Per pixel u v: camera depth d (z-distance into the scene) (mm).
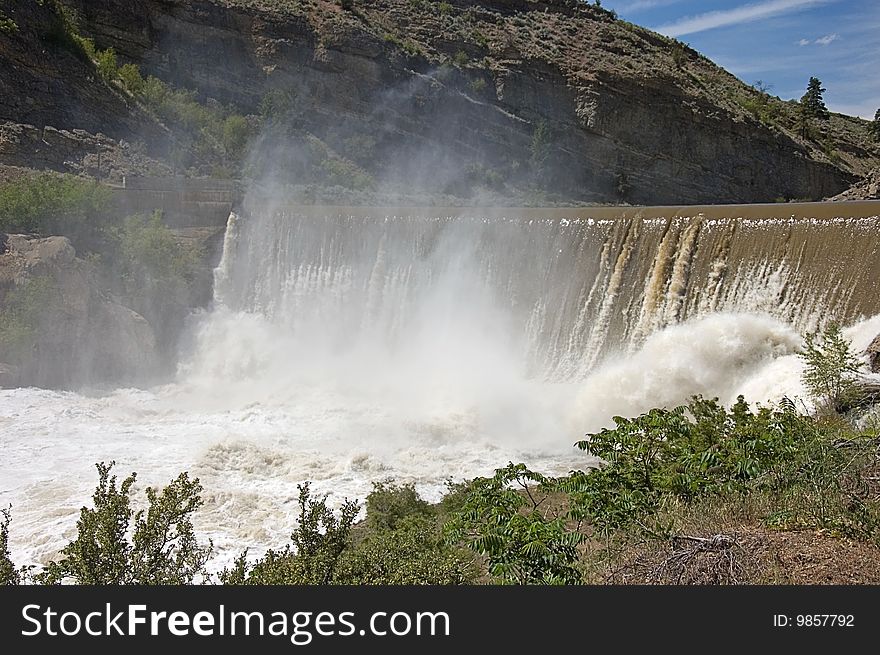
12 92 39219
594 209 30188
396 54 69125
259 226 33688
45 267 27375
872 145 103938
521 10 90500
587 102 76125
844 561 8344
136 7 58094
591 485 10391
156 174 43125
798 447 10844
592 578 8648
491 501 10016
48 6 43531
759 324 20672
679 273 23391
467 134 70812
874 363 16281
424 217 30203
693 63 103062
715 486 10273
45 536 14719
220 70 62406
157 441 21062
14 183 31969
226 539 15070
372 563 9992
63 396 25344
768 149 83062
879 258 19125
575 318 26328
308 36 65750
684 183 78312
